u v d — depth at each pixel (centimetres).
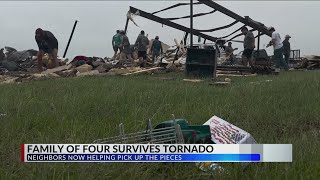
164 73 1706
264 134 476
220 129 398
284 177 325
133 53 2427
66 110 573
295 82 1081
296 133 515
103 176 329
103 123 498
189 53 1514
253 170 343
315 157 373
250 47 1855
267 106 645
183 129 382
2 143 419
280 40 2081
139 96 725
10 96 733
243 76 1552
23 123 492
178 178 343
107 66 1773
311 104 675
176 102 682
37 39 1753
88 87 912
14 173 340
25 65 2291
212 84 1064
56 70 1647
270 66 1812
